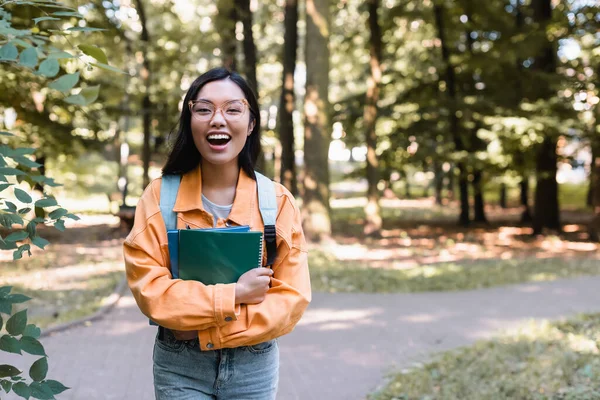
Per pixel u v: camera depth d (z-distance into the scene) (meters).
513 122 15.80
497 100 18.28
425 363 5.77
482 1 19.48
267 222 2.21
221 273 2.07
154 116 20.72
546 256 14.98
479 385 4.96
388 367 5.80
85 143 16.14
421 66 23.61
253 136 2.30
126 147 18.67
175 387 2.17
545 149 19.11
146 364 5.85
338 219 25.91
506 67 18.66
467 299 9.50
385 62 25.34
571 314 8.23
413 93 21.72
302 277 2.26
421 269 12.23
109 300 8.66
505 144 16.69
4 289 1.92
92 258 13.08
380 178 21.67
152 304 2.01
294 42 20.33
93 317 7.69
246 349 2.20
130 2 18.17
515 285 10.84
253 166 2.28
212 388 2.21
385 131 21.20
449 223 24.42
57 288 9.52
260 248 2.08
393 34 23.69
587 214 29.02
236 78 2.21
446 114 19.97
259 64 28.50
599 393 4.56
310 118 15.98
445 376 5.33
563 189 42.44
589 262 13.53
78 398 4.86
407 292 10.12
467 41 21.61
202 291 2.01
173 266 2.09
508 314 8.37
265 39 33.50
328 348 6.55
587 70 18.17
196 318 1.99
